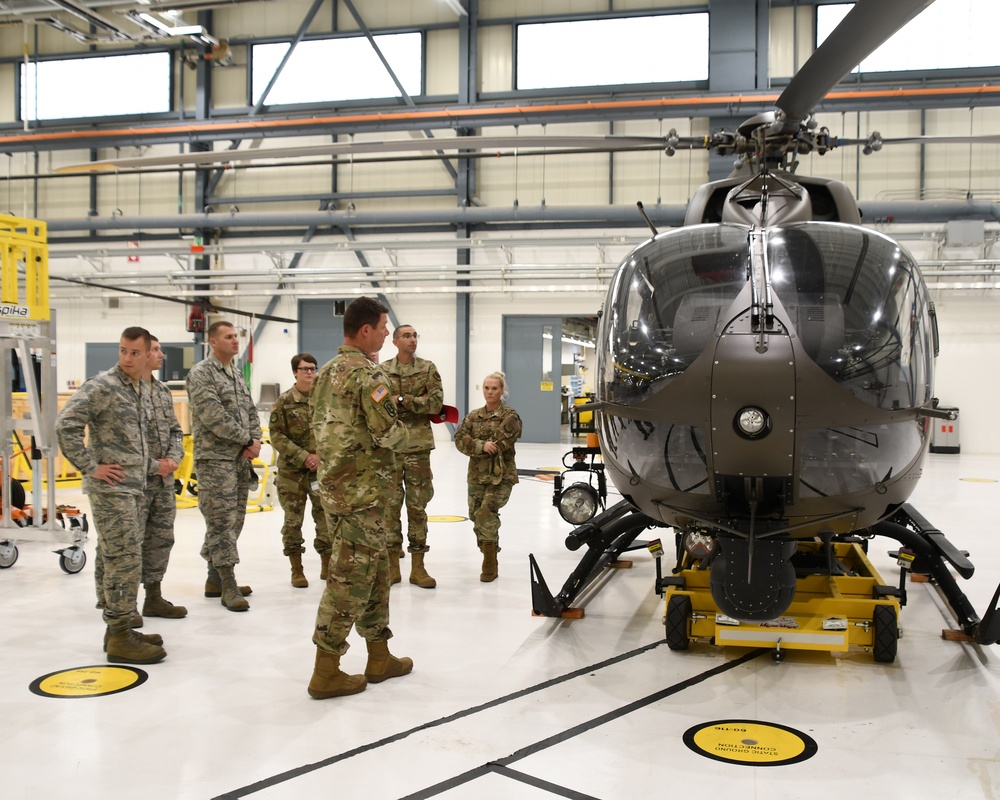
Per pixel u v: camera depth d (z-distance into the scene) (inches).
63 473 343.0
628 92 520.7
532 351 556.4
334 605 113.6
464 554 215.3
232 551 161.9
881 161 503.8
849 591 139.7
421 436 177.9
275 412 176.4
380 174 561.9
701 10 511.2
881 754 97.0
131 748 98.1
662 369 110.6
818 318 106.7
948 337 500.4
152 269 597.0
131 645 129.7
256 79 575.5
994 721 107.2
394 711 109.9
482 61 547.5
